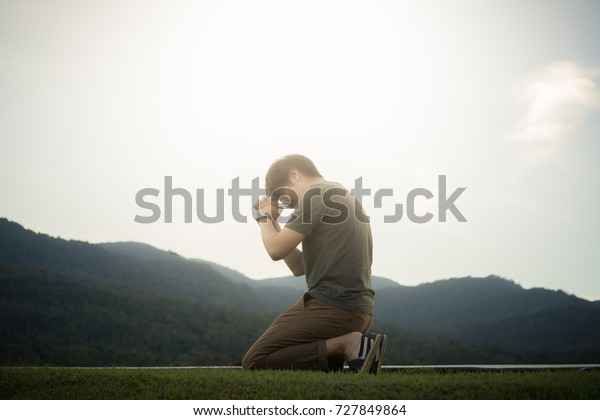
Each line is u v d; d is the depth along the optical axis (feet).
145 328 168.14
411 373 15.24
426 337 170.30
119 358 152.25
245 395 11.08
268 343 14.03
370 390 11.14
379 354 13.64
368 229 14.78
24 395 11.91
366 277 14.34
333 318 13.75
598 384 11.41
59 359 148.36
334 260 13.99
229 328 176.35
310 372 12.80
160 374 13.08
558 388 11.21
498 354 161.89
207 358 158.71
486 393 10.94
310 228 13.97
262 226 14.78
